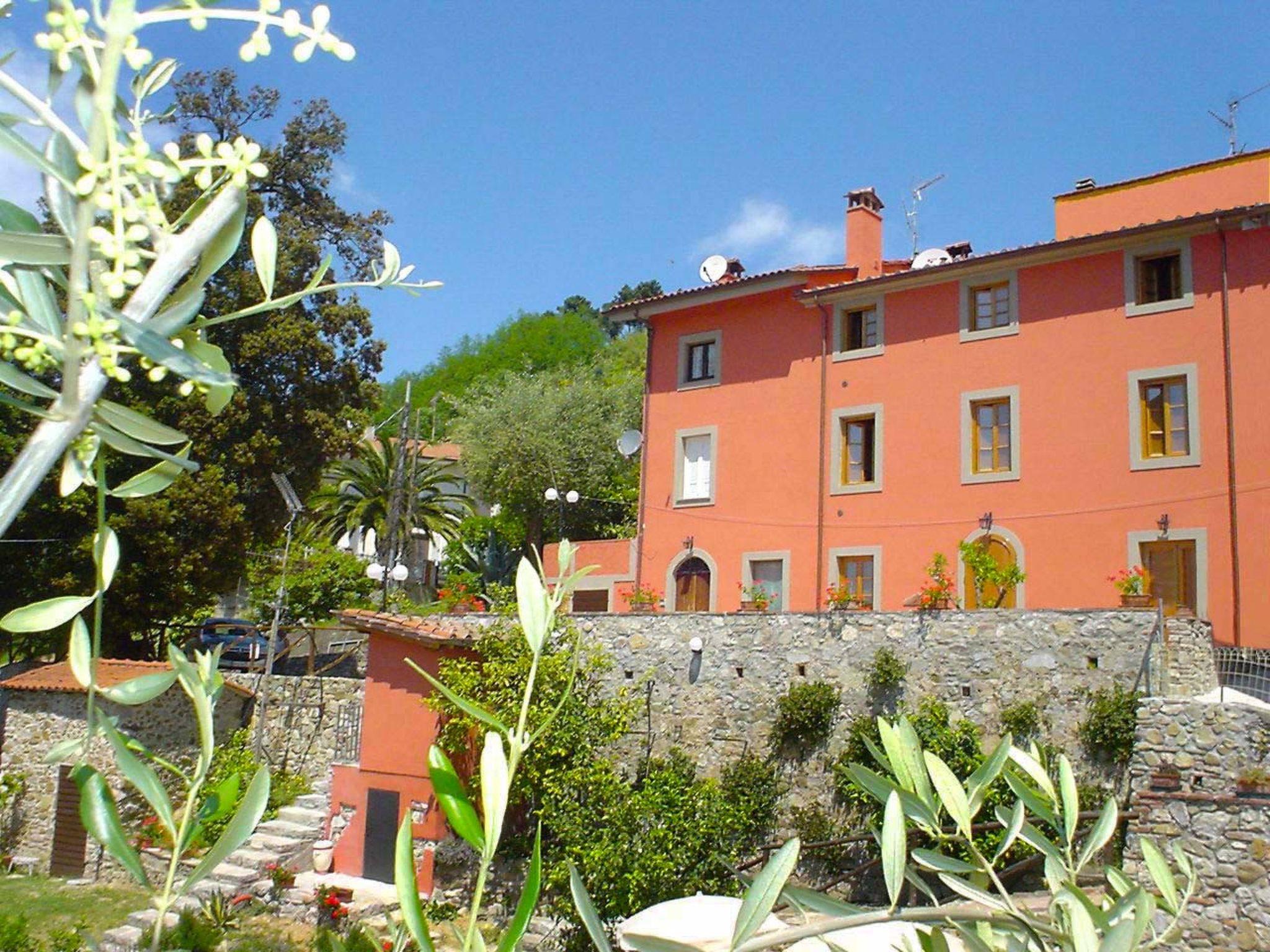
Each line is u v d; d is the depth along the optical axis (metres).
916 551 20.39
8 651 24.12
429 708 17.25
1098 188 21.05
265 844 17.89
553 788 14.75
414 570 39.81
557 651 16.11
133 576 23.36
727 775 16.22
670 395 24.38
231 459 25.50
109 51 1.53
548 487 37.38
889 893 2.20
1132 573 17.67
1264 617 16.86
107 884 18.73
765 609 18.33
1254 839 10.57
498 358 64.62
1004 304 20.42
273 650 21.66
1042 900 10.90
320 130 28.81
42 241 1.50
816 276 22.62
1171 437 18.33
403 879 1.68
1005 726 14.62
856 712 16.00
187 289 1.64
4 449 20.88
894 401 21.16
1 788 20.19
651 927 8.67
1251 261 17.92
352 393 28.09
